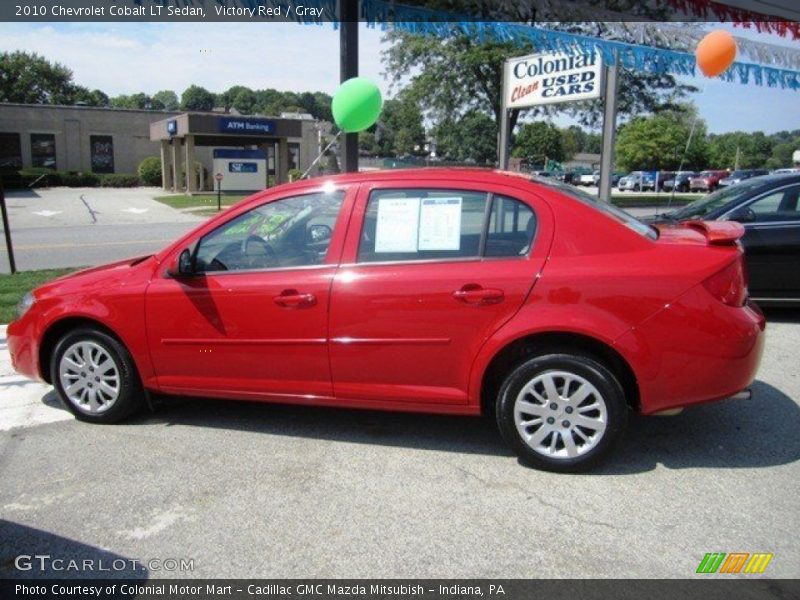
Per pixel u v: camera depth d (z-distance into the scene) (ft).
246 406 16.10
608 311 11.74
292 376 13.56
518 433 12.40
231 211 14.12
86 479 12.36
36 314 15.02
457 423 14.93
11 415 15.58
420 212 12.91
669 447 13.46
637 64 31.14
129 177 142.10
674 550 9.91
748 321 11.89
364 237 13.10
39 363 15.26
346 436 14.26
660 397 11.89
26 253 45.88
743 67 35.83
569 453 12.21
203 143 124.57
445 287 12.35
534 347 12.42
